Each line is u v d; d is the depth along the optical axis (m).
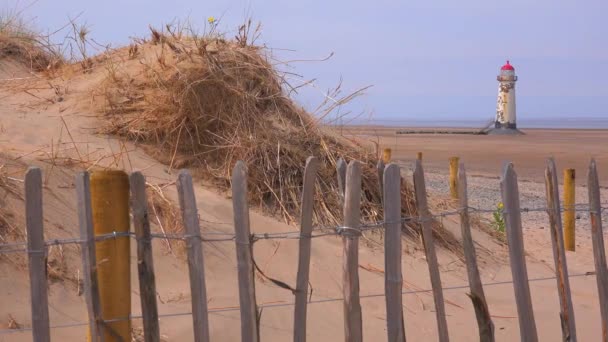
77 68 8.52
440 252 6.76
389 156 7.59
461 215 3.75
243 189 3.24
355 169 3.38
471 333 5.15
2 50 9.03
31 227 2.99
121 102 7.11
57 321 4.18
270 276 5.29
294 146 7.02
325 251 5.86
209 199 6.09
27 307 4.19
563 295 3.95
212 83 7.02
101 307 3.11
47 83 8.04
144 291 3.18
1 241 4.49
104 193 3.15
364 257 6.02
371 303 5.30
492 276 6.61
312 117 7.48
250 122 7.05
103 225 3.16
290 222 6.34
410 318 5.25
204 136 6.89
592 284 6.90
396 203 3.46
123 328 3.22
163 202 5.55
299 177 6.78
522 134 46.72
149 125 6.84
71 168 5.69
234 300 4.86
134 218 3.14
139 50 8.23
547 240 9.52
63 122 6.39
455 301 5.71
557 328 5.46
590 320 5.75
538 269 7.18
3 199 4.80
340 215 6.52
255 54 7.63
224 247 5.43
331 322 4.95
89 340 3.23
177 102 6.87
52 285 4.38
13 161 5.36
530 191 15.16
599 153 28.67
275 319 4.79
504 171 3.72
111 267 3.17
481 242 7.61
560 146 33.81
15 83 8.17
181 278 4.93
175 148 6.73
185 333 4.36
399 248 3.47
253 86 7.37
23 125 6.60
